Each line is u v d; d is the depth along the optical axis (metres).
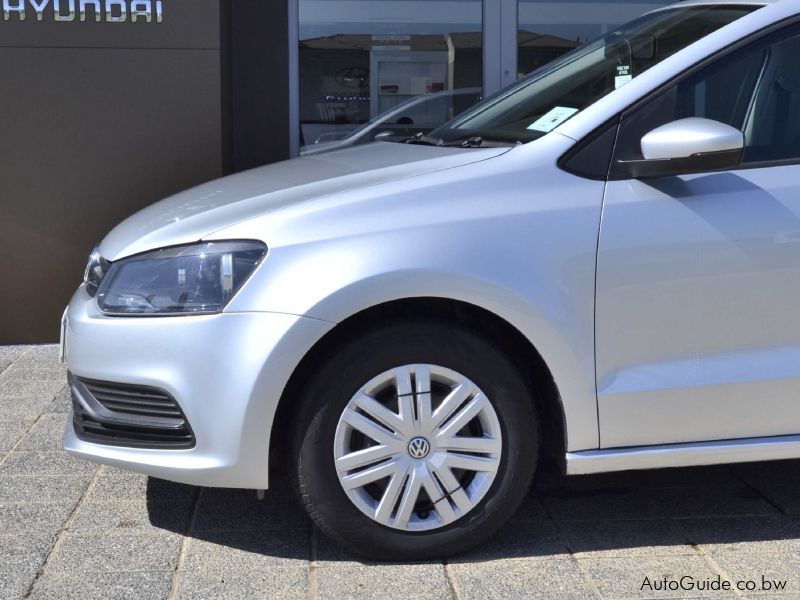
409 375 3.16
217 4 5.88
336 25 7.03
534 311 3.13
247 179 3.76
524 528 3.55
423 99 7.20
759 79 3.40
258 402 3.07
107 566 3.24
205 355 3.09
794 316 3.28
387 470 3.17
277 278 3.08
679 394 3.25
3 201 5.89
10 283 5.96
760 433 3.35
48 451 4.25
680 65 3.37
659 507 3.72
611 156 3.26
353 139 7.16
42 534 3.47
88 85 5.86
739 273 3.23
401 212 3.15
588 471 3.27
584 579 3.16
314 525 3.56
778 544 3.41
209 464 3.13
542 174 3.24
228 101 6.55
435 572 3.20
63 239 5.96
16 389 5.11
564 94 3.75
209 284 3.13
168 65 5.90
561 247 3.16
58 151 5.89
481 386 3.19
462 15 7.13
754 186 3.26
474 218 3.15
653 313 3.21
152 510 3.68
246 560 3.29
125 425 3.25
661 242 3.20
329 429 3.13
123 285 3.25
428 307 3.22
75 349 3.34
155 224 3.41
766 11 3.47
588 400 3.21
